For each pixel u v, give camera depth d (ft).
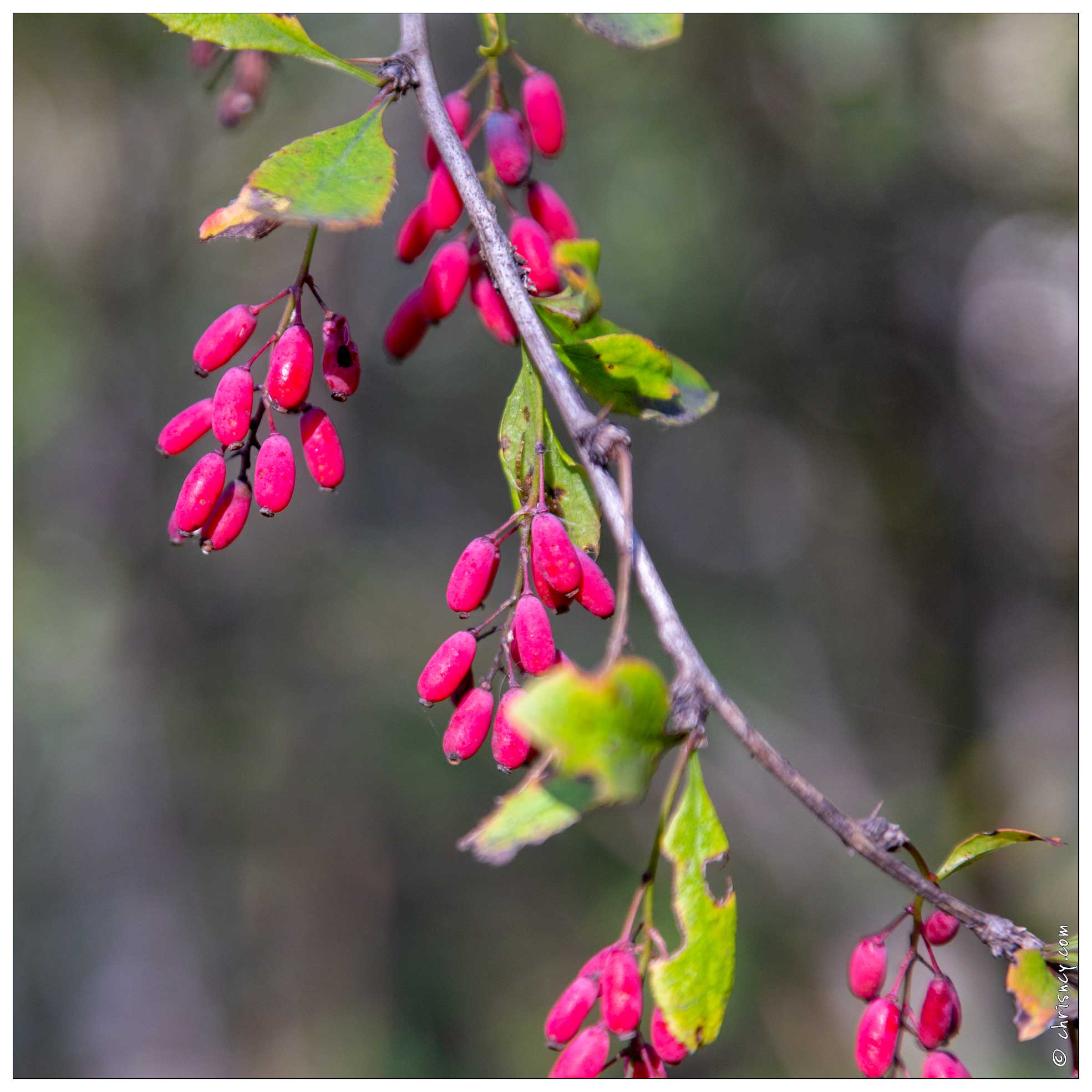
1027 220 20.58
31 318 19.51
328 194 4.23
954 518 23.15
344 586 22.75
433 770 21.59
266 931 21.89
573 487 5.02
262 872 21.86
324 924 22.22
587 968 4.50
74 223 20.18
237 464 7.45
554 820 4.29
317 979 21.90
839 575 23.85
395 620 22.59
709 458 24.32
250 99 7.55
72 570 20.58
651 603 4.27
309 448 4.78
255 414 4.93
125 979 20.51
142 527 21.13
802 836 20.89
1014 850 19.95
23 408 19.48
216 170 21.01
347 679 22.03
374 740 21.62
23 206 19.61
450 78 20.07
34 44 18.62
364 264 24.00
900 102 18.48
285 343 4.69
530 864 22.00
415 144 23.27
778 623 23.65
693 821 4.17
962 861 4.83
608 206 20.30
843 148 18.92
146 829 20.90
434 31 20.10
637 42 5.79
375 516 24.00
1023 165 20.01
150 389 20.98
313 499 23.41
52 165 20.01
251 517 22.53
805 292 21.77
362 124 4.63
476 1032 21.11
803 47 17.31
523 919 21.89
